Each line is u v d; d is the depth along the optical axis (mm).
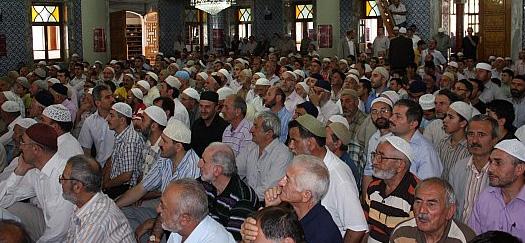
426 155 4730
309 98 7496
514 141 3699
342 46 18016
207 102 6512
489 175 3732
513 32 17312
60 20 19328
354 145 6168
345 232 3924
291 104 8180
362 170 6023
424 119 6422
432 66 12711
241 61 13648
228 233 3504
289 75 8219
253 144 5281
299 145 4227
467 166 4422
